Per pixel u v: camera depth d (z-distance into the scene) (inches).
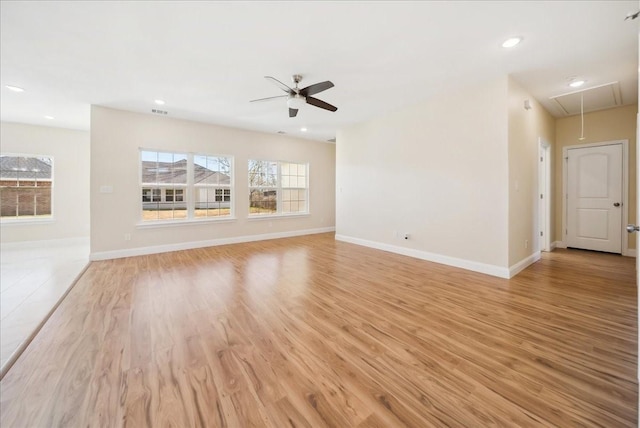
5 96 154.3
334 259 173.8
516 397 55.4
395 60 114.9
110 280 132.9
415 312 96.2
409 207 178.7
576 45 103.4
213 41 100.2
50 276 142.5
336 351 72.7
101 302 106.1
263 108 177.5
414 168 174.2
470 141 144.1
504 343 75.5
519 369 64.2
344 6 81.5
